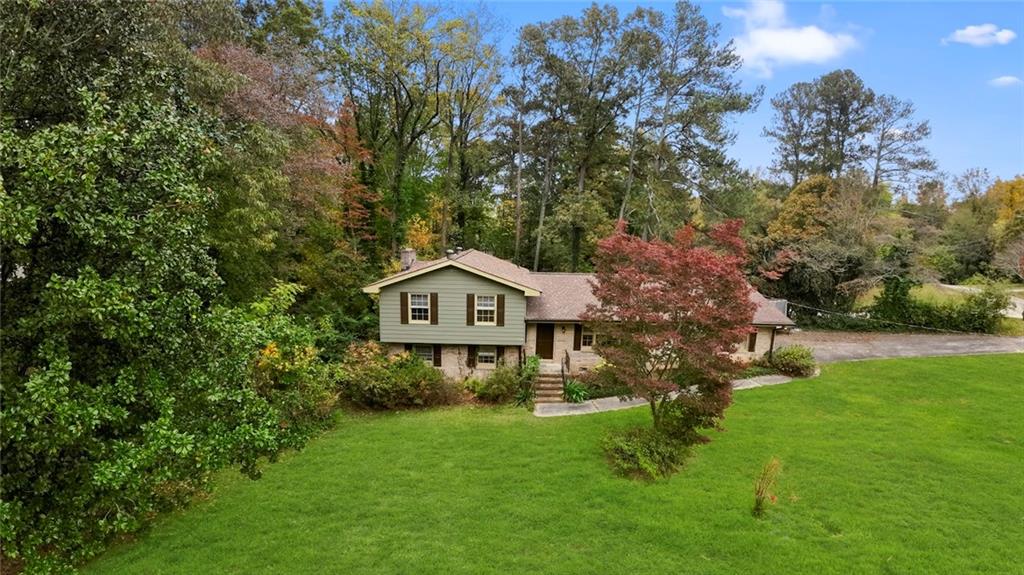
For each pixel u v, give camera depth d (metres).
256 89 16.72
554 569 9.46
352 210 27.95
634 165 36.03
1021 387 20.17
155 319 7.08
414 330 21.19
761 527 10.77
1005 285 29.97
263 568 9.35
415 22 26.30
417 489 12.39
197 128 8.22
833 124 45.50
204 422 8.09
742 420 16.94
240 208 15.73
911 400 18.95
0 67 7.01
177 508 10.66
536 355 21.64
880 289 31.39
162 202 7.43
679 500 11.83
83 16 7.71
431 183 36.31
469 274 20.77
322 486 12.48
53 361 6.12
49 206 6.26
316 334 18.88
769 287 32.66
